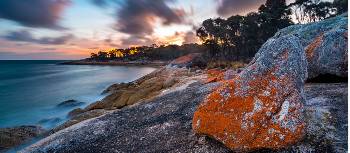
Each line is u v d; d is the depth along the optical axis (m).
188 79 30.41
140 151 9.20
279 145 7.07
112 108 22.92
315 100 10.13
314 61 13.55
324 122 7.96
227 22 74.50
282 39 8.50
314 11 65.50
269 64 8.10
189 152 8.19
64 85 57.22
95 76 82.44
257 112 7.47
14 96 41.25
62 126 18.06
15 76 90.25
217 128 7.84
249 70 8.25
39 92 45.81
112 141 10.60
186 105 13.58
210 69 43.84
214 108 8.20
